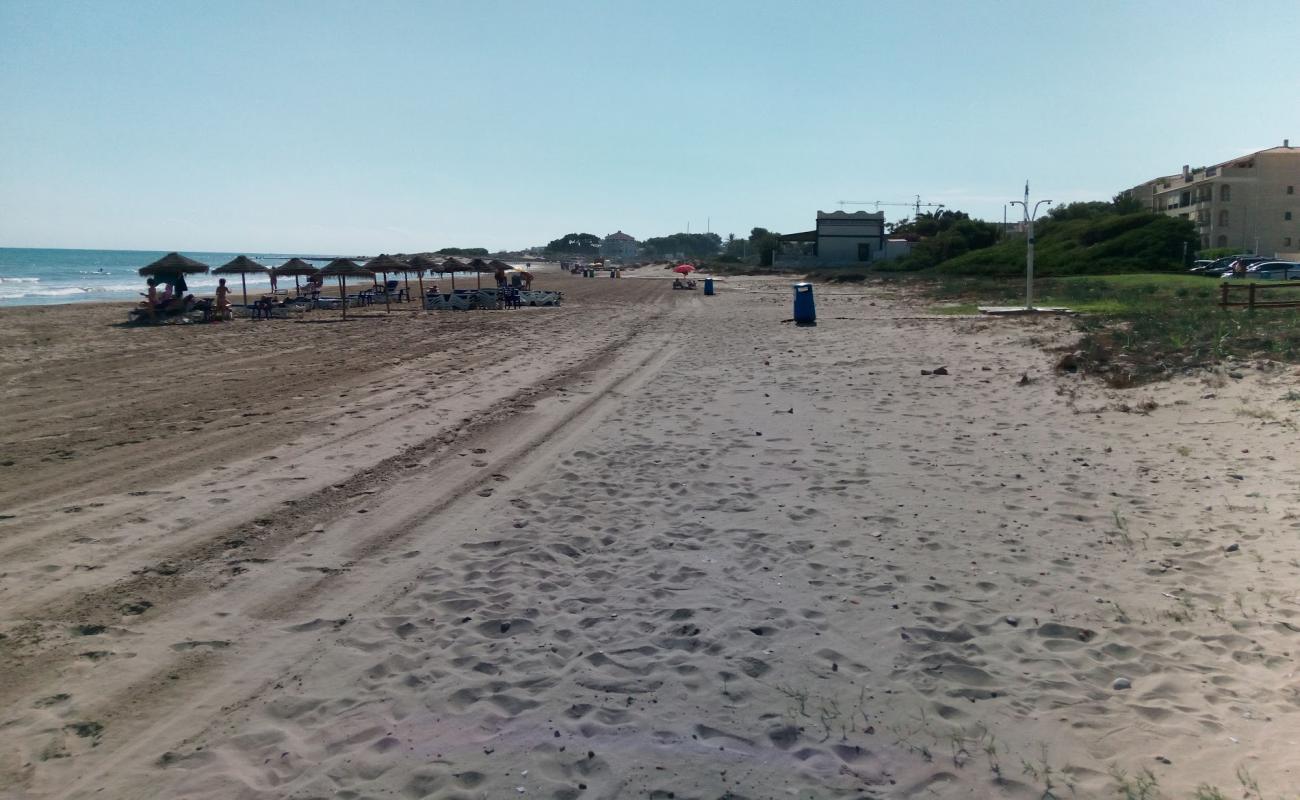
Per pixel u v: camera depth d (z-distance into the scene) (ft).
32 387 47.83
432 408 40.52
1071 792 11.12
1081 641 15.46
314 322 98.32
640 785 11.46
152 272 97.55
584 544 21.27
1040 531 21.26
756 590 18.12
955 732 12.60
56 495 25.45
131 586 18.57
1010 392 40.01
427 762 12.07
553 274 335.26
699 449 31.22
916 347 59.93
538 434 34.50
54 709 13.57
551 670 14.78
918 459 28.81
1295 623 15.51
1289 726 12.34
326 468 28.86
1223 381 35.86
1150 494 23.70
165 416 38.45
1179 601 16.80
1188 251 173.27
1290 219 245.24
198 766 12.04
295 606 17.60
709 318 101.04
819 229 299.79
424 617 17.03
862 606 17.13
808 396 42.06
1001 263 196.54
